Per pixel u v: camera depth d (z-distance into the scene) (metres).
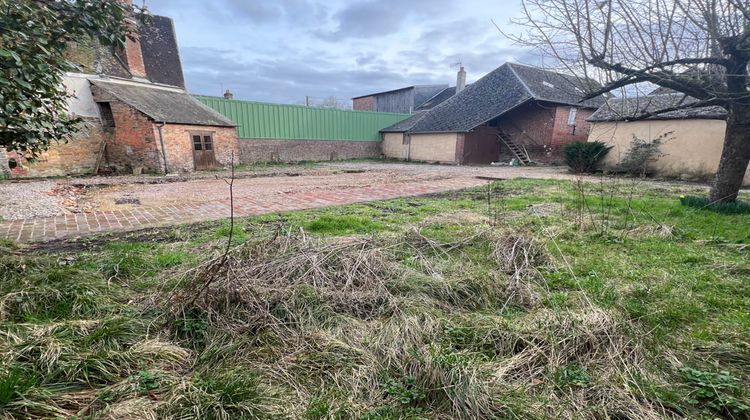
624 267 3.47
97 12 3.28
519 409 1.61
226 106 18.44
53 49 3.24
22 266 2.88
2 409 1.44
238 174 13.23
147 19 3.78
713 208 6.11
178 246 4.05
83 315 2.38
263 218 5.59
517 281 3.00
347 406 1.65
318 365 1.96
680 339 2.23
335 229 4.90
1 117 2.86
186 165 14.30
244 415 1.55
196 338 2.23
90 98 12.95
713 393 1.72
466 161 20.44
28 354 1.81
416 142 22.84
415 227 4.48
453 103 23.11
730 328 2.34
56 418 1.47
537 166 19.11
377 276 3.01
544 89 19.91
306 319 2.42
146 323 2.30
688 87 5.48
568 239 4.50
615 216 5.76
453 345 2.14
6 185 8.91
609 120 14.30
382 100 35.72
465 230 4.59
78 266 3.08
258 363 1.97
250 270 2.95
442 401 1.70
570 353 2.03
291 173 13.88
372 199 7.66
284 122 20.69
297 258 3.17
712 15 4.46
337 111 23.00
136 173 13.19
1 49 2.52
